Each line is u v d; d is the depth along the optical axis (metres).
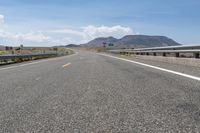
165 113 4.99
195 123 4.34
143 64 17.61
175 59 18.12
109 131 4.04
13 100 6.46
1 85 9.05
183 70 12.69
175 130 4.02
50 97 6.75
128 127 4.21
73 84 8.91
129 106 5.58
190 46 16.05
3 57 25.02
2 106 5.83
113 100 6.21
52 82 9.54
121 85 8.46
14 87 8.54
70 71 13.52
